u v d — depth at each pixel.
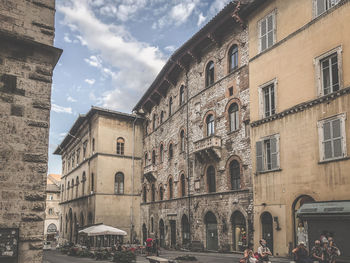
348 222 15.94
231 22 27.55
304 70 20.44
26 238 10.77
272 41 23.17
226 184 26.48
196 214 30.12
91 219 42.41
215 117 28.81
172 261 20.58
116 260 24.41
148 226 41.28
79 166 51.06
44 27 12.29
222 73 28.62
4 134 11.04
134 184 44.50
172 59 35.16
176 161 35.41
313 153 19.16
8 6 11.81
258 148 23.12
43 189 11.30
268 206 21.77
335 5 18.88
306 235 19.00
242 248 24.23
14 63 11.62
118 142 44.56
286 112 21.14
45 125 11.73
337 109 18.11
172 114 37.25
